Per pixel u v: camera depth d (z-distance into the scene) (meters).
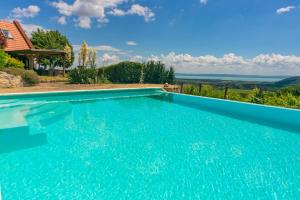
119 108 10.70
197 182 4.16
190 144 6.11
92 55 21.62
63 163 4.78
